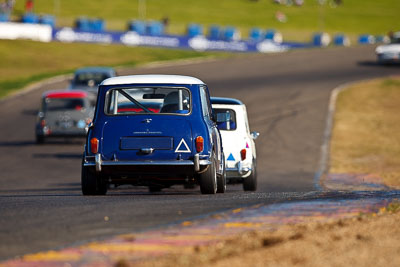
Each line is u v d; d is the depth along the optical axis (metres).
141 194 41.09
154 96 37.66
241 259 18.33
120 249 19.72
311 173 78.00
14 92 145.62
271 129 109.75
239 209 27.72
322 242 20.56
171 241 20.86
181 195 37.47
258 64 181.75
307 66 177.25
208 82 153.88
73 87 109.94
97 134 37.09
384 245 20.33
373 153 94.06
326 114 121.44
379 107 128.75
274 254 18.89
